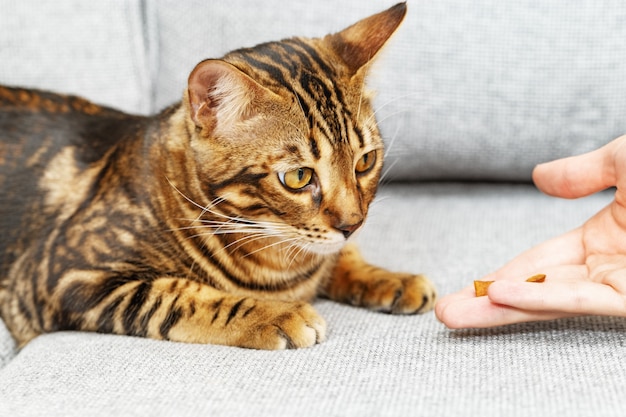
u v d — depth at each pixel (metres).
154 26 1.00
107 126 0.81
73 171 0.78
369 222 0.92
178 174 0.73
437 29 0.92
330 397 0.60
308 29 0.94
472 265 0.82
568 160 0.72
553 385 0.60
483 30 0.92
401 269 0.82
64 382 0.63
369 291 0.76
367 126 0.73
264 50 0.75
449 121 0.94
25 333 0.76
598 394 0.59
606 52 0.91
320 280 0.79
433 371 0.62
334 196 0.70
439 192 1.00
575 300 0.64
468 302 0.66
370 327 0.71
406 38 0.92
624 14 0.90
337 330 0.71
